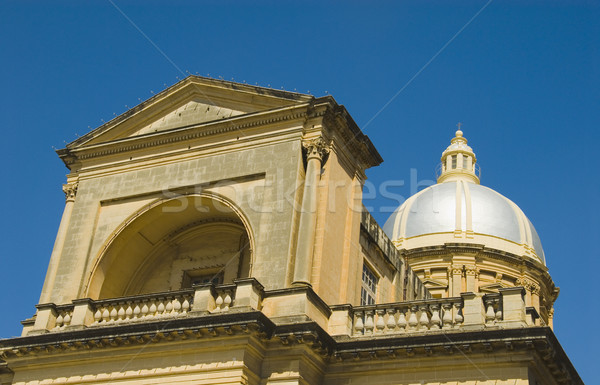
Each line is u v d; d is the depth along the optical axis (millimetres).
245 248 24078
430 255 38688
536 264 38969
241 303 19484
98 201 24562
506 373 18031
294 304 19641
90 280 23312
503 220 40938
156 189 23797
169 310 20688
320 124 22312
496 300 19203
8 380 22156
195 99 24953
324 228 21203
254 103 23734
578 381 19594
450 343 18469
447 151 48125
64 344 20625
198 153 23766
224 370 18734
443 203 41344
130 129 25500
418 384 18812
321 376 19766
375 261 25391
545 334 17641
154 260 25266
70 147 25812
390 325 20141
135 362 20000
